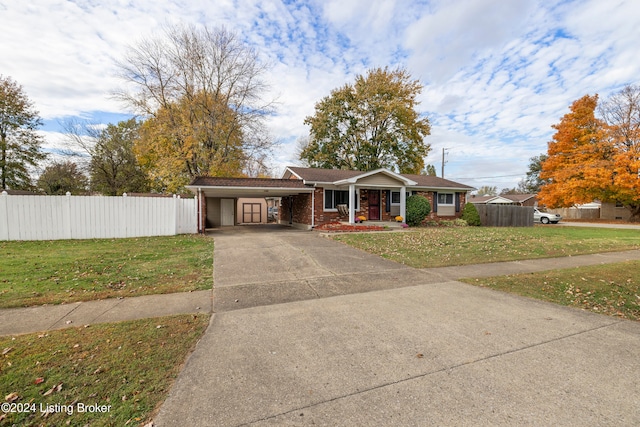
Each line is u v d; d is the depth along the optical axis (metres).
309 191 16.03
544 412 2.15
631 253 9.35
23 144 24.58
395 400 2.32
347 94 28.56
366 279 6.20
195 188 13.87
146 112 19.19
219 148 21.22
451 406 2.23
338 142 28.89
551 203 25.97
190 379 2.62
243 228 18.38
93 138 28.05
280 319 4.08
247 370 2.78
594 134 24.00
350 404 2.27
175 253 8.63
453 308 4.50
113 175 28.64
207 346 3.26
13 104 23.47
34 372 2.68
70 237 11.28
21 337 3.43
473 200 44.38
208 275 6.40
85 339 3.39
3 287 5.32
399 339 3.44
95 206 11.61
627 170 22.53
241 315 4.23
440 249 9.52
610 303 4.71
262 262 7.62
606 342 3.34
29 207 10.76
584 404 2.24
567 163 25.61
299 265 7.35
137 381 2.57
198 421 2.09
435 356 3.03
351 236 12.33
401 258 8.18
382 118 26.80
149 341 3.36
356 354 3.09
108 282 5.77
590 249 10.02
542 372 2.71
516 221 20.67
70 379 2.58
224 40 19.84
